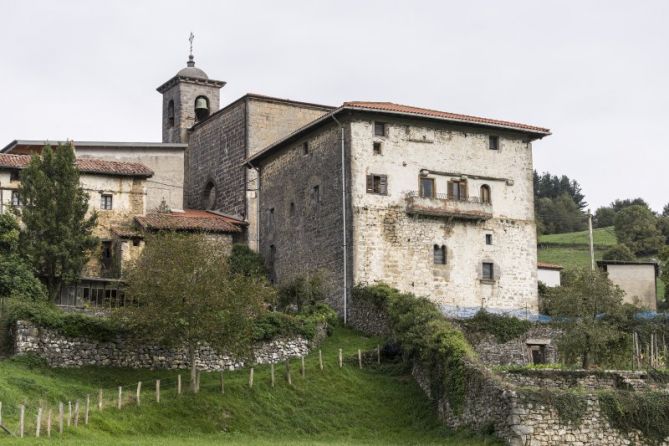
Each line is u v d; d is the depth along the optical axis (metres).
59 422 38.19
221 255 49.69
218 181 79.12
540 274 75.94
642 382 45.66
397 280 61.03
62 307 54.97
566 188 172.75
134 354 49.62
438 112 64.88
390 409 47.19
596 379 45.75
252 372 46.84
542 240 128.62
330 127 63.62
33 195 57.47
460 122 64.12
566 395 40.78
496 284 64.06
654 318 57.88
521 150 66.81
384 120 62.56
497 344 56.62
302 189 66.38
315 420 45.19
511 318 57.41
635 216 127.56
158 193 77.38
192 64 88.44
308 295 60.44
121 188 66.88
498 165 65.75
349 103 61.19
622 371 46.50
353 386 48.88
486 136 65.81
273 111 76.69
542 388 42.22
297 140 67.44
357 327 58.44
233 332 46.81
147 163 77.50
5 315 48.59
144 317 46.19
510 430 39.91
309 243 64.88
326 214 63.19
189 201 83.81
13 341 47.75
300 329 53.50
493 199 65.12
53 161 58.25
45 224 56.72
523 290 64.94
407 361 50.91
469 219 63.72
